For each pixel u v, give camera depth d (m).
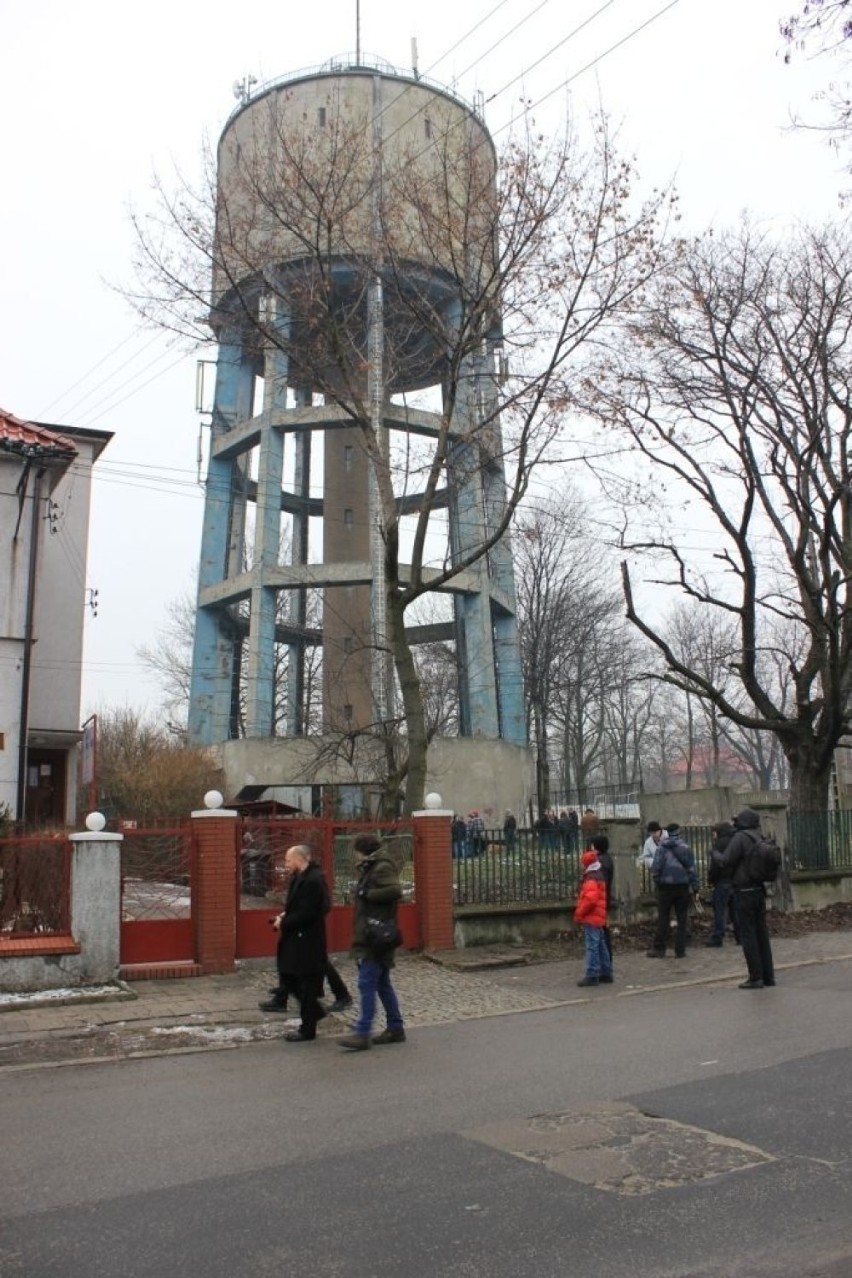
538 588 45.06
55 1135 6.61
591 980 12.52
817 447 20.19
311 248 16.88
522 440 16.53
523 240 16.14
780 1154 5.86
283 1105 7.22
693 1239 4.73
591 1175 5.59
